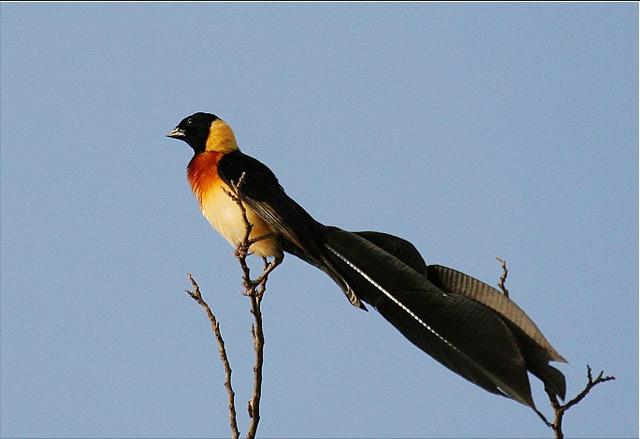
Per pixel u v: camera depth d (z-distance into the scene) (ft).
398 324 34.37
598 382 31.89
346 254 37.01
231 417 33.78
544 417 30.09
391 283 35.24
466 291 34.78
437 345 33.19
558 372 31.42
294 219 39.99
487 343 32.22
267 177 42.78
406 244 37.52
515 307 33.17
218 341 33.99
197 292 34.17
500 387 31.30
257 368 35.14
